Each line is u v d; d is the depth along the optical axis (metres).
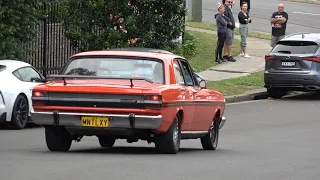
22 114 24.94
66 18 31.33
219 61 41.62
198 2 54.09
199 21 54.31
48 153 17.75
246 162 16.78
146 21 30.98
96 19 31.20
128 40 31.09
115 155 17.41
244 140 22.81
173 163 15.98
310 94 37.59
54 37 34.81
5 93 24.22
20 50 30.41
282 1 71.75
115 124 17.11
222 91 35.09
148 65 18.12
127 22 30.53
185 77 19.19
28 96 25.16
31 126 26.09
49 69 34.25
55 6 34.25
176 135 18.00
